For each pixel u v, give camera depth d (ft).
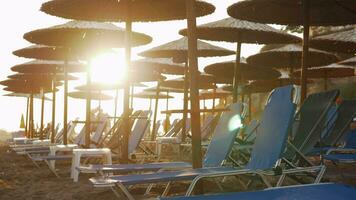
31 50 35.70
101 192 17.97
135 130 26.53
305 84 24.14
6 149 54.60
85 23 27.30
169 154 41.86
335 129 18.86
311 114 16.12
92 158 28.94
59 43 30.60
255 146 13.80
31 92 60.49
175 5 24.17
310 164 12.46
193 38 13.84
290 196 8.60
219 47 38.45
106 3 23.53
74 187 19.86
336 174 21.08
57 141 47.91
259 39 33.09
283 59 41.16
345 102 18.93
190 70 13.87
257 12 26.58
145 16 25.61
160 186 18.84
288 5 25.98
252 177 12.75
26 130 74.90
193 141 14.01
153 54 39.34
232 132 16.01
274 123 13.02
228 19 31.19
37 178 23.84
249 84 57.26
